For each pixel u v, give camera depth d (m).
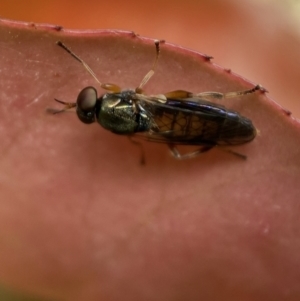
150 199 0.05
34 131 0.05
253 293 0.05
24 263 0.05
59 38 0.05
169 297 0.05
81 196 0.05
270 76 0.06
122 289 0.05
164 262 0.05
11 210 0.05
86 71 0.05
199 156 0.05
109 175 0.05
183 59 0.05
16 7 0.06
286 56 0.06
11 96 0.05
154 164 0.05
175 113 0.05
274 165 0.05
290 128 0.05
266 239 0.05
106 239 0.05
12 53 0.05
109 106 0.05
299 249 0.05
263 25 0.06
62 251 0.05
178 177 0.05
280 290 0.05
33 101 0.05
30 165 0.05
